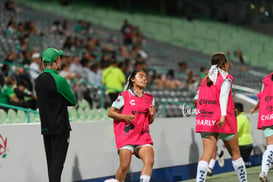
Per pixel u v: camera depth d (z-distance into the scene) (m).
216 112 19.41
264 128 21.55
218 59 19.88
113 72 41.25
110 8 135.00
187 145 29.70
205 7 139.50
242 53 94.12
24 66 41.09
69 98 19.41
